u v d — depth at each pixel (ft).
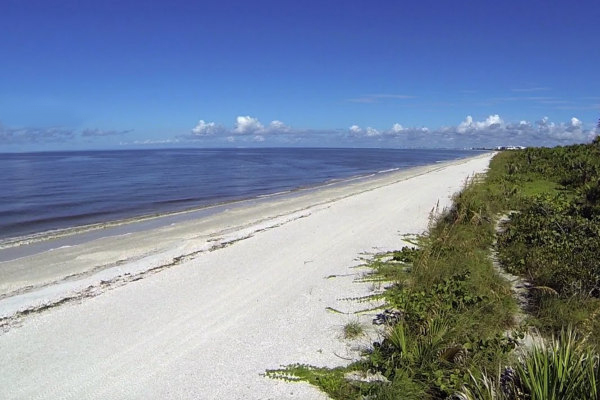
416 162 250.57
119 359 18.78
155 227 52.34
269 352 18.93
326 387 15.97
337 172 162.81
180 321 22.62
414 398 14.53
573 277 22.65
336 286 27.02
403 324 18.52
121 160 300.40
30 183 116.98
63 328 22.12
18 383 17.06
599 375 12.28
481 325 18.97
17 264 36.19
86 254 39.04
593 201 45.60
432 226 40.83
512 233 33.71
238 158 324.60
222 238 42.80
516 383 13.34
